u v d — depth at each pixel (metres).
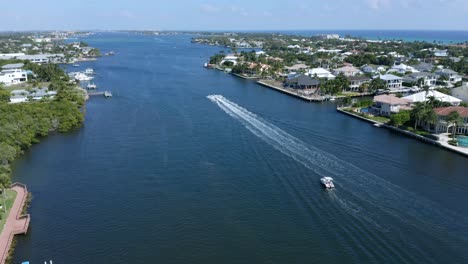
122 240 60.84
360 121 137.50
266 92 193.75
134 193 76.31
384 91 194.38
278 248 58.19
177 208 70.38
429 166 91.12
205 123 126.62
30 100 149.00
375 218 65.75
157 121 129.38
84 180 82.56
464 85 175.50
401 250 56.81
